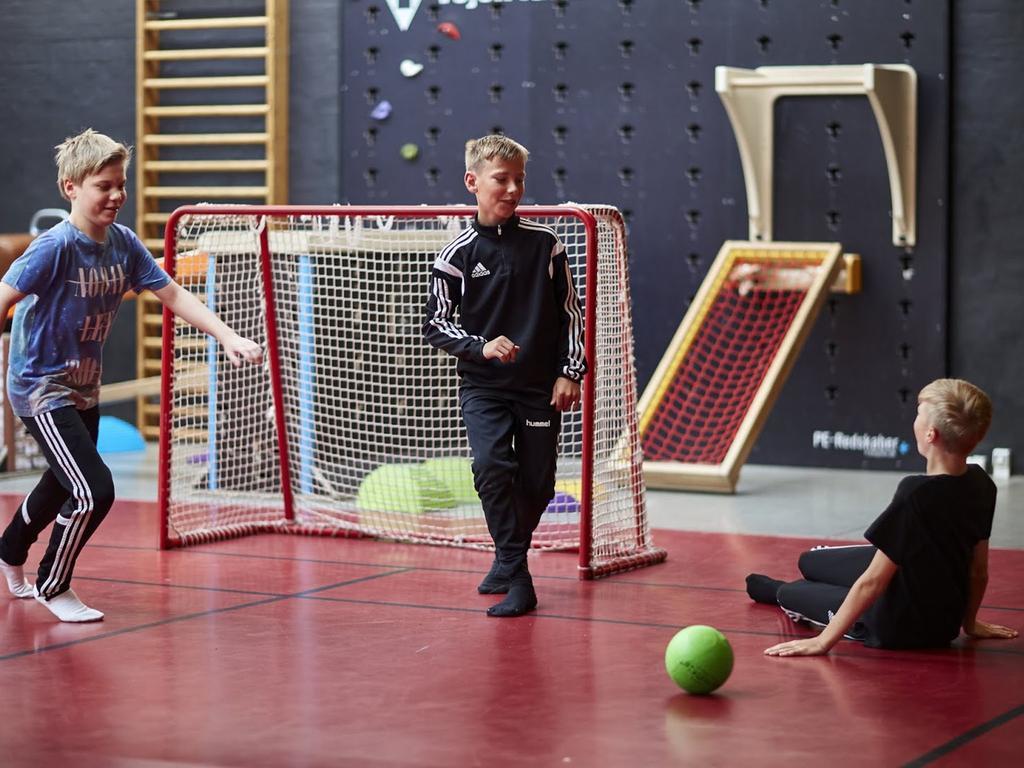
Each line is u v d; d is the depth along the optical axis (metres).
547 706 3.54
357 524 6.45
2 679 3.80
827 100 8.56
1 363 8.27
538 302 4.77
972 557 4.16
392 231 6.38
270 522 6.43
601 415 5.56
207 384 6.77
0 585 5.14
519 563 4.79
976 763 3.07
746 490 7.86
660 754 3.14
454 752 3.16
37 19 10.20
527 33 9.19
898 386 8.53
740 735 3.29
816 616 4.35
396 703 3.57
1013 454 8.35
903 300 8.50
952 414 3.98
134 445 9.59
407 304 7.32
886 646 4.14
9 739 3.24
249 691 3.69
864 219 8.55
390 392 7.54
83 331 4.48
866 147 8.52
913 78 8.29
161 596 4.96
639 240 9.05
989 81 8.30
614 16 9.01
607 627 4.49
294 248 6.51
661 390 8.30
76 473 4.45
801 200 8.66
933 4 8.34
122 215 10.14
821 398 8.70
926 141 8.38
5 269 8.77
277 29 9.59
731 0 8.77
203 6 9.84
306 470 6.58
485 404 4.82
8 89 10.27
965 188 8.38
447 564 5.62
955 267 8.44
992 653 4.11
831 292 8.62
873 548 4.43
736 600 4.93
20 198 10.29
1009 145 8.28
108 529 6.43
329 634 4.36
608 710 3.51
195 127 9.93
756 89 8.55
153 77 9.89
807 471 8.63
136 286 4.67
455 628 4.46
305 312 6.59
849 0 8.52
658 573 5.46
